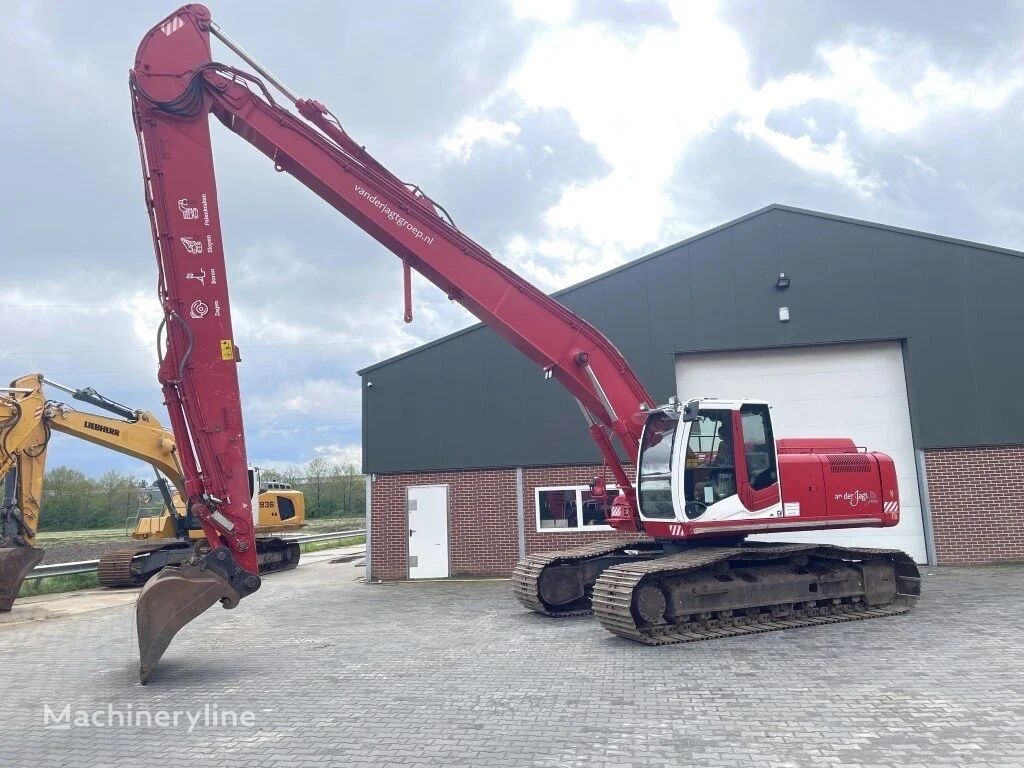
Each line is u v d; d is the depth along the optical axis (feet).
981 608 34.04
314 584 57.16
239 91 29.17
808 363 53.26
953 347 50.98
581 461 53.31
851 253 52.49
